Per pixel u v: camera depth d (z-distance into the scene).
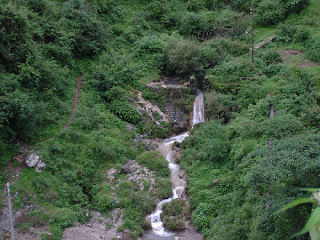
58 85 23.09
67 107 22.62
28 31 22.41
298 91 22.38
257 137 19.53
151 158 22.16
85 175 19.88
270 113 21.44
